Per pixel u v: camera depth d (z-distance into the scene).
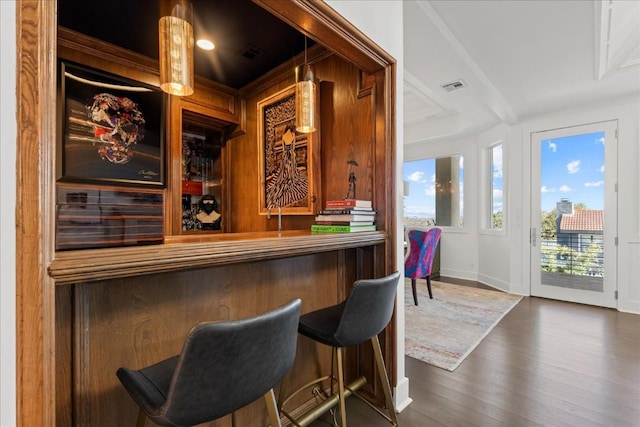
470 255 5.38
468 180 5.39
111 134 2.04
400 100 1.90
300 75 1.81
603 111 3.75
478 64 2.85
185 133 3.04
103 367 1.07
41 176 0.65
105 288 1.08
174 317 1.26
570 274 4.01
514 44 2.51
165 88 1.27
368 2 1.62
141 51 2.24
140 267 0.83
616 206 3.67
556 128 4.09
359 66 1.78
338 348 1.39
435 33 2.27
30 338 0.63
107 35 2.03
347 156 2.03
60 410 0.98
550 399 1.92
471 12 2.11
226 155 3.04
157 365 1.07
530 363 2.38
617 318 3.35
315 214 2.16
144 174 2.18
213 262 1.00
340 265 1.99
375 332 1.43
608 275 3.73
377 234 1.74
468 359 2.47
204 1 1.65
